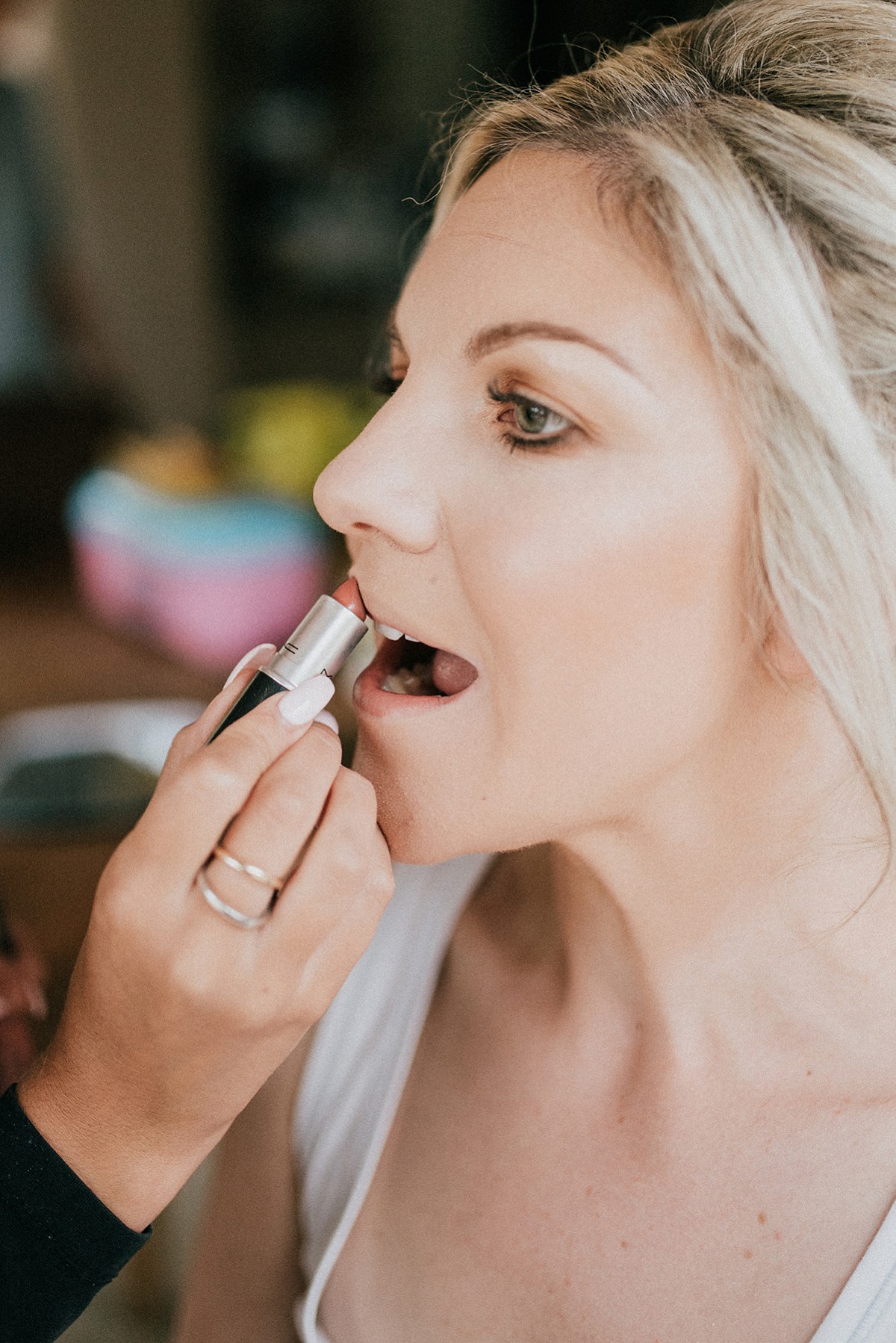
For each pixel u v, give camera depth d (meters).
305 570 1.75
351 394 2.04
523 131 0.52
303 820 0.46
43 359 2.97
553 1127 0.61
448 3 3.33
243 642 1.72
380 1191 0.65
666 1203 0.56
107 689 1.62
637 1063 0.60
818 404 0.46
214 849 0.47
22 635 1.87
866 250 0.46
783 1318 0.52
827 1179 0.54
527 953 0.67
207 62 3.23
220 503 1.76
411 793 0.52
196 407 3.04
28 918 1.06
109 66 2.72
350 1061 0.69
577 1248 0.58
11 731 1.46
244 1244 0.71
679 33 0.54
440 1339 0.59
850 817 0.53
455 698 0.51
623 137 0.47
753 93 0.49
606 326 0.46
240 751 0.46
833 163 0.46
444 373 0.50
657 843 0.55
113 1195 0.50
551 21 2.65
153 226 2.88
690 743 0.51
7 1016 0.77
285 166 3.42
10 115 2.86
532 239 0.47
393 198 3.50
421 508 0.49
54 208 2.92
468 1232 0.61
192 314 2.99
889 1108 0.53
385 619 0.52
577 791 0.51
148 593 1.78
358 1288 0.63
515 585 0.47
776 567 0.47
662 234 0.45
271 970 0.47
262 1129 0.71
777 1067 0.56
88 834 1.21
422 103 3.43
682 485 0.47
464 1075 0.65
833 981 0.55
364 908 0.49
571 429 0.48
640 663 0.49
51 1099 0.49
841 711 0.49
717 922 0.56
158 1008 0.46
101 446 2.49
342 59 3.36
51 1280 0.49
